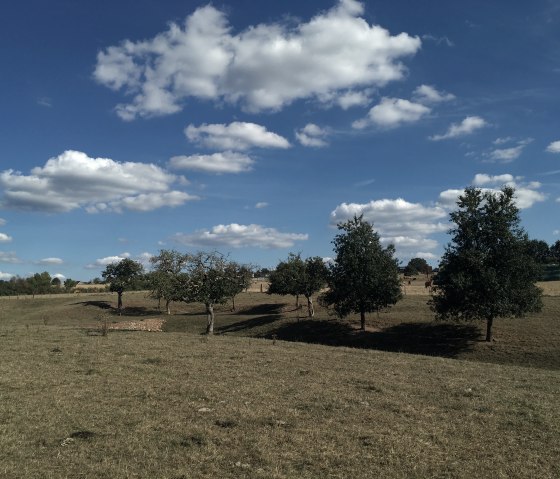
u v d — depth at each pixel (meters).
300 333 47.12
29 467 7.58
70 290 110.50
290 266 56.09
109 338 25.30
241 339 28.11
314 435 9.57
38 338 24.56
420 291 71.19
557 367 31.34
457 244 40.38
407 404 12.29
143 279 68.38
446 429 10.27
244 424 10.12
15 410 10.71
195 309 71.12
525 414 11.57
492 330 40.91
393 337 42.88
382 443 9.20
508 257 38.25
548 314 44.09
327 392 13.34
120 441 8.89
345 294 45.62
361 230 46.72
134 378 14.49
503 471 8.02
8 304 77.69
